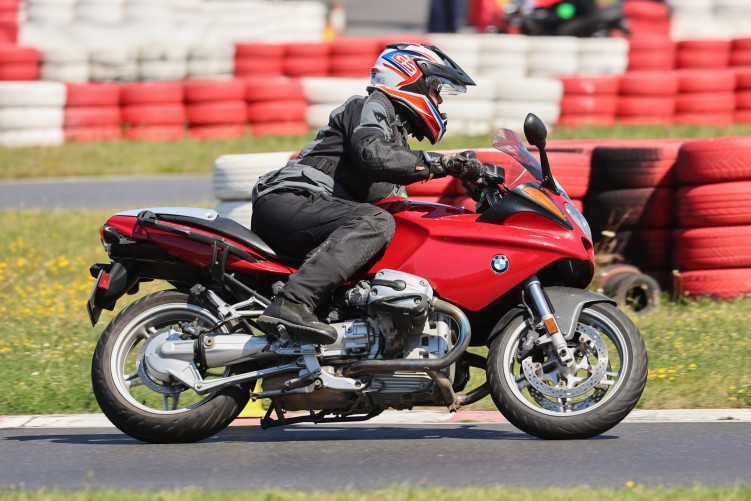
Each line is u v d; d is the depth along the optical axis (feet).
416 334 65.26
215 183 116.26
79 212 154.51
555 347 64.59
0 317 105.50
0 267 124.77
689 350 87.35
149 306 67.97
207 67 230.07
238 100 207.31
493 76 218.79
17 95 203.10
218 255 66.90
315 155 67.77
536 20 275.18
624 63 228.43
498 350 66.13
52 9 270.26
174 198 164.04
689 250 107.65
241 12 292.61
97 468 62.23
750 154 105.29
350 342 65.31
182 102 208.85
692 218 107.24
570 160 110.42
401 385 65.10
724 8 316.40
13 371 84.74
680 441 66.33
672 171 109.91
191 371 66.28
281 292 65.00
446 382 64.80
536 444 65.92
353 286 66.74
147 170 186.80
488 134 191.11
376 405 66.44
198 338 66.33
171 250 67.31
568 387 65.16
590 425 65.00
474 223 66.23
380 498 52.54
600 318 66.18
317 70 229.45
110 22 268.41
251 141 200.95
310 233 66.18
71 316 104.94
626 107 201.87
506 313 67.51
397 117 67.56
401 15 402.11
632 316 101.30
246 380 66.18
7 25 259.80
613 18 275.80
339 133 67.46
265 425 67.46
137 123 207.51
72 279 122.52
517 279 65.26
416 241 66.03
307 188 66.54
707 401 77.10
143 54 227.81
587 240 66.90
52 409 78.38
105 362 66.95
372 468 61.16
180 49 228.84
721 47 230.68
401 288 64.03
